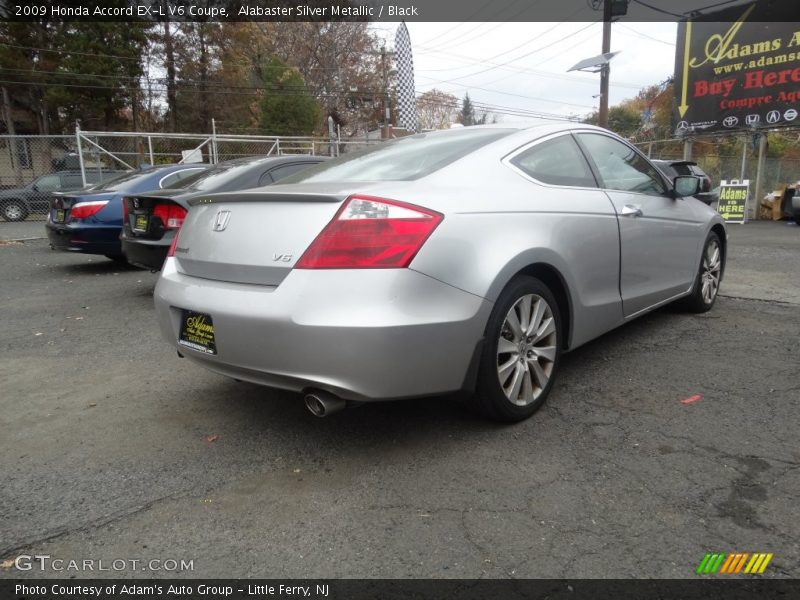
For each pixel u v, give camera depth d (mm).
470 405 2877
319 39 38375
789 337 4289
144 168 8391
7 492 2453
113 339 4816
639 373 3633
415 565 1948
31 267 8836
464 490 2377
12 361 4254
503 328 2775
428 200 2518
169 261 3109
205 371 3959
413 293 2354
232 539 2115
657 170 4344
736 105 16453
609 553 1976
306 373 2352
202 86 35031
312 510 2273
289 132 29641
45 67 30438
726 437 2762
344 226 2355
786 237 11320
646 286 3959
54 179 17375
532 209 2949
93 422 3148
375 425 2998
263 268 2520
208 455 2744
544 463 2568
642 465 2529
